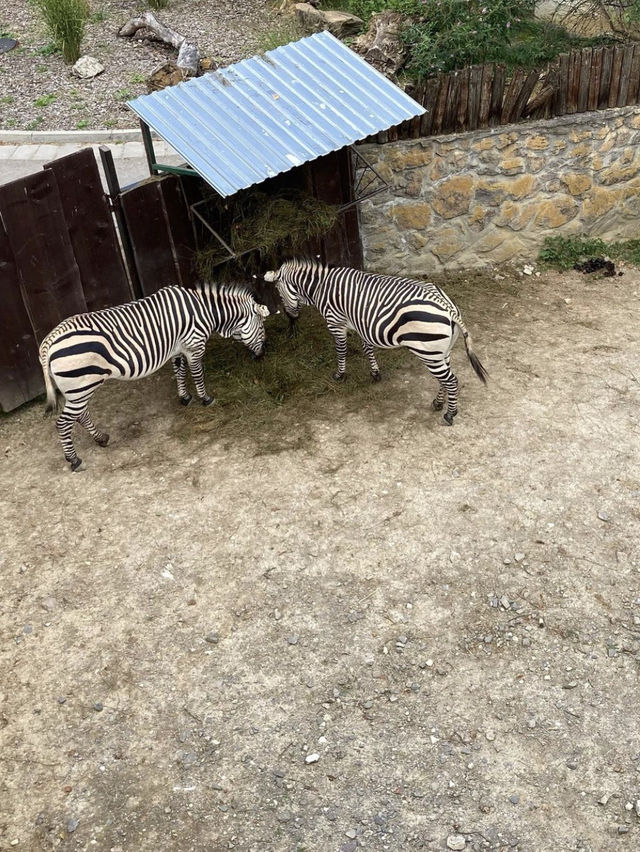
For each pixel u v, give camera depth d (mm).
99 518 5969
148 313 6254
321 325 7926
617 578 5375
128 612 5285
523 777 4352
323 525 5832
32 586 5477
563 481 6109
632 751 4445
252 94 6703
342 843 4098
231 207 7191
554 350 7539
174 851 4090
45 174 6285
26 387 7000
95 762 4480
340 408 6902
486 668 4887
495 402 6902
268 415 6852
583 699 4703
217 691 4805
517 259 9008
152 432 6754
